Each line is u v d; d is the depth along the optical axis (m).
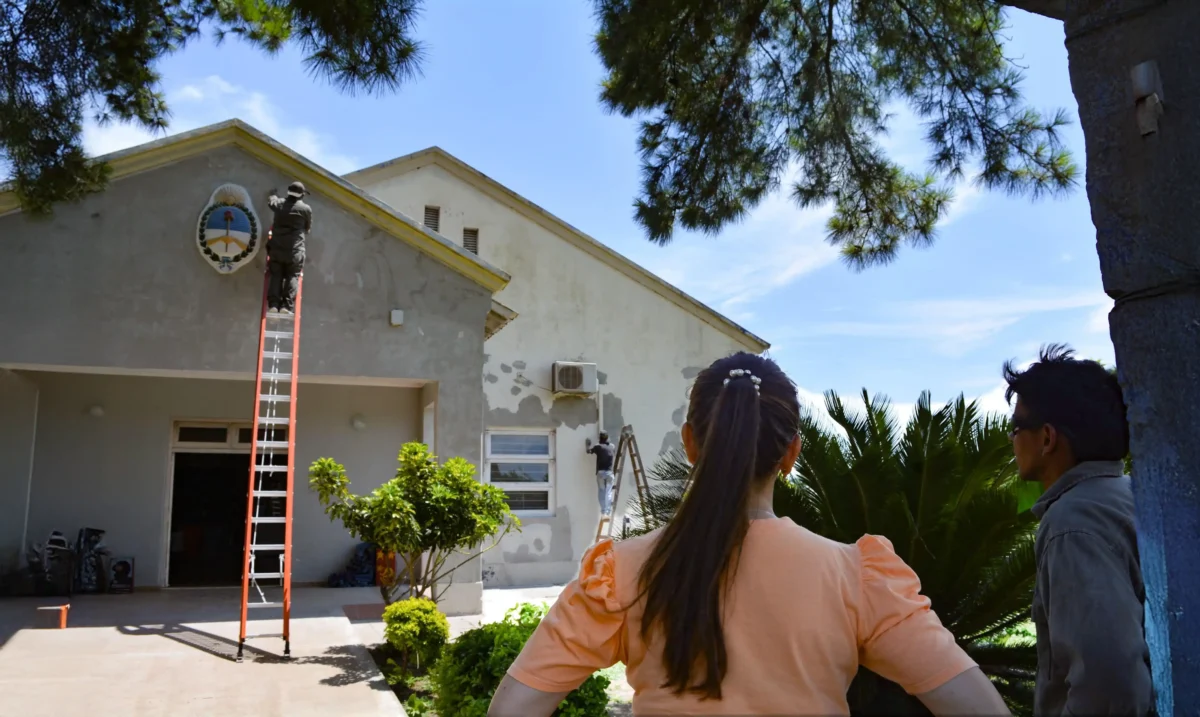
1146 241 1.59
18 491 11.84
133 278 10.65
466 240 16.94
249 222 10.96
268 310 10.65
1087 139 1.71
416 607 7.88
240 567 13.68
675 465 5.57
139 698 6.60
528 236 17.27
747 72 7.48
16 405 11.94
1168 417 1.55
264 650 8.37
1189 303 1.54
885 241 8.27
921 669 1.38
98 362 10.42
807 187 8.00
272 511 13.69
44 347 10.27
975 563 4.81
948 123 7.16
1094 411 2.08
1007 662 4.95
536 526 16.09
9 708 6.27
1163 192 1.58
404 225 11.70
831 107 7.63
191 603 11.30
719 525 1.46
